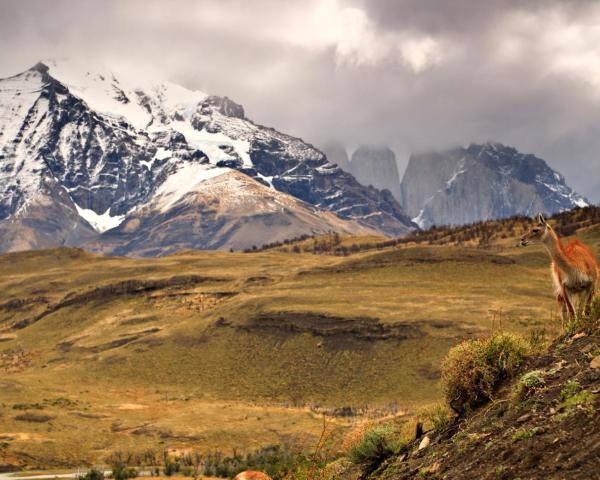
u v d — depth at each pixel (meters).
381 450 25.50
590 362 20.22
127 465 148.25
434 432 24.00
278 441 157.12
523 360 22.92
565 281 22.62
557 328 24.92
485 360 23.23
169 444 162.25
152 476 113.12
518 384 21.08
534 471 16.97
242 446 157.12
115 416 190.88
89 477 114.56
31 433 171.88
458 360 23.66
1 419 181.75
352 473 25.91
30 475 132.62
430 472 20.33
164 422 177.38
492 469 18.09
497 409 21.33
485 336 24.31
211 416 182.38
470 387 23.31
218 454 146.38
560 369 20.89
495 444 19.06
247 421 176.50
